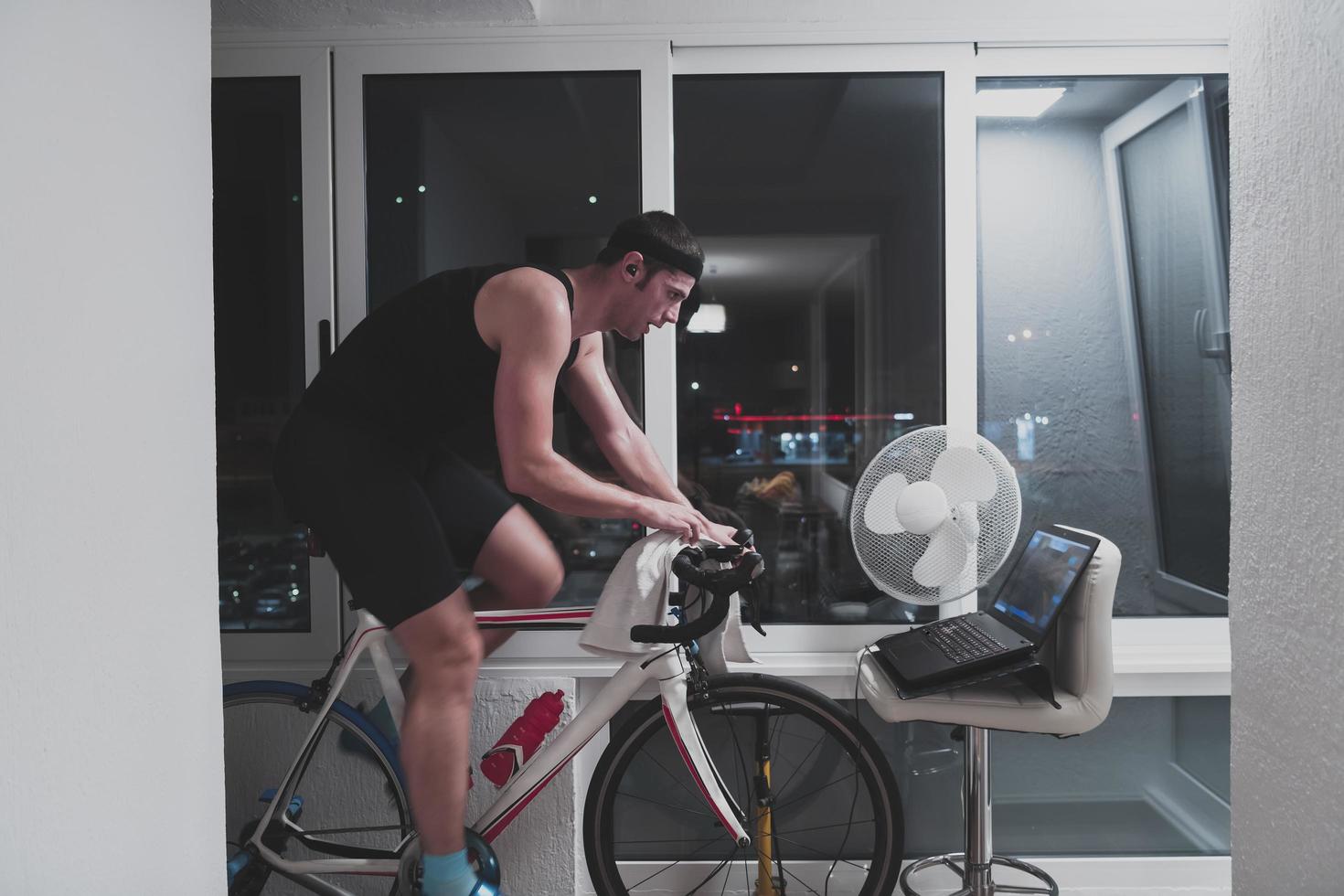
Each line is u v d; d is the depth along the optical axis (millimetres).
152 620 765
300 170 2021
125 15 730
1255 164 1086
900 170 2051
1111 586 1583
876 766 1770
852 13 2008
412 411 1563
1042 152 2086
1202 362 2090
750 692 1756
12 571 604
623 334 1668
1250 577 1114
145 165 758
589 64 1995
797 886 2064
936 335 2064
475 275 1542
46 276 636
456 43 1993
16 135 608
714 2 2002
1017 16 2000
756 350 2068
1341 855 930
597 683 2027
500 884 1798
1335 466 931
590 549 2027
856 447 2072
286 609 2061
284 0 1896
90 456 684
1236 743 1153
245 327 2053
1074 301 2102
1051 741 2086
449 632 1524
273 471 1594
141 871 748
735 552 1530
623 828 2090
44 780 634
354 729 1805
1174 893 2041
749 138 2053
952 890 2078
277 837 1768
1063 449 2107
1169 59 2029
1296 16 990
